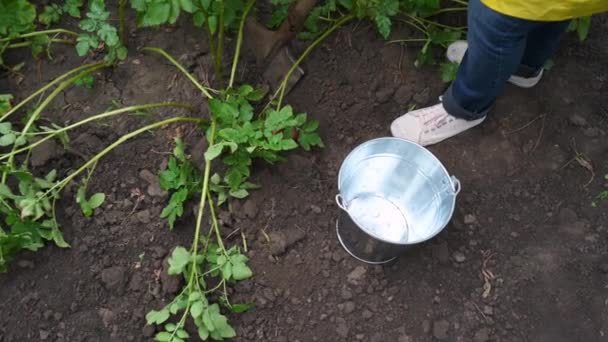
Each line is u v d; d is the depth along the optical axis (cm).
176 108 219
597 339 192
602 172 224
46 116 213
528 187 219
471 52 177
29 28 220
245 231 201
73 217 196
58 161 205
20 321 181
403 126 220
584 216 215
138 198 202
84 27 203
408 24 243
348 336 188
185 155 208
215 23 198
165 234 198
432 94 234
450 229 209
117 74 224
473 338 190
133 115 216
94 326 182
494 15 156
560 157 226
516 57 174
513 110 233
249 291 191
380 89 233
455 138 227
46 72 224
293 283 195
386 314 192
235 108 195
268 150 195
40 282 187
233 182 196
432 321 192
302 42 235
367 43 239
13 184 199
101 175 204
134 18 235
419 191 203
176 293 189
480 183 219
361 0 217
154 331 182
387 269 199
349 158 190
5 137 184
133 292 189
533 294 199
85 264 191
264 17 237
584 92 241
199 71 227
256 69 229
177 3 176
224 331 175
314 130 216
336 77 232
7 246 178
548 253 207
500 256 205
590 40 254
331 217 207
